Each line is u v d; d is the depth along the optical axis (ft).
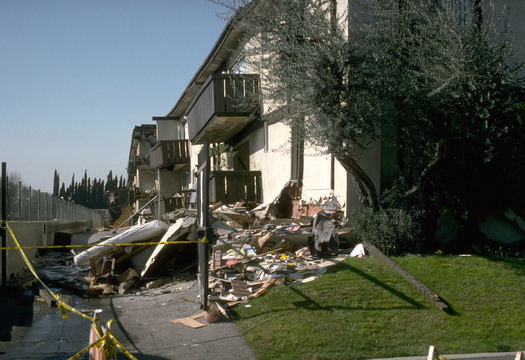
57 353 16.99
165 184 94.89
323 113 25.94
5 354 16.81
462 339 18.54
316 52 25.88
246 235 31.19
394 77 26.66
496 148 28.27
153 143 115.14
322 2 30.14
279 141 42.60
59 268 35.01
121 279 29.45
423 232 29.63
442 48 25.57
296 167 40.16
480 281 23.54
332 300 21.61
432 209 30.40
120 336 18.75
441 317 20.24
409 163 30.83
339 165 31.94
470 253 28.60
